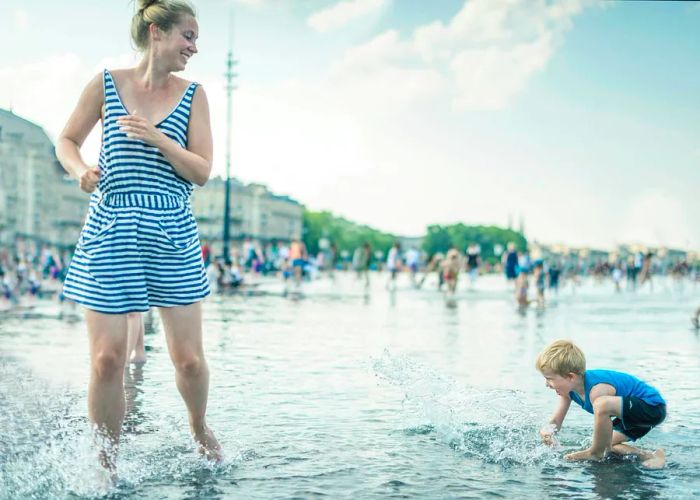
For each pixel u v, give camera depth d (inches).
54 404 219.9
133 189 147.3
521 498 142.3
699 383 276.7
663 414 175.8
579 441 185.8
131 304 145.4
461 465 163.5
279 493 142.2
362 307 723.4
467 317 610.5
